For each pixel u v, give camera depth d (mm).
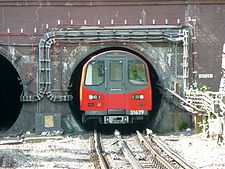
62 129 51688
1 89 74562
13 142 42625
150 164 32188
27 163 32531
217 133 38906
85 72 50562
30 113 51656
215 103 41094
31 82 51656
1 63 70188
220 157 33844
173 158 32969
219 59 52562
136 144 42219
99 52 56562
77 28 51750
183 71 52281
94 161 32938
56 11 51719
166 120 52000
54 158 34500
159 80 52906
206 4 52250
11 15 51500
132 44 52312
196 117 46781
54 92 51750
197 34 52344
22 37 51594
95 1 51688
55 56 51781
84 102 50406
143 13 52062
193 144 40062
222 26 52469
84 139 45500
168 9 52188
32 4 51469
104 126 57875
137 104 50438
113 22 51938
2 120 71438
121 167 31031
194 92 48969
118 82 50438
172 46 52406
